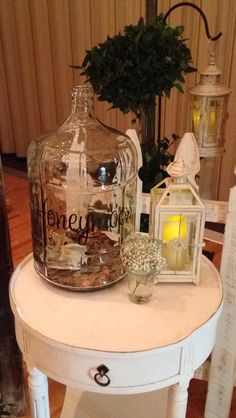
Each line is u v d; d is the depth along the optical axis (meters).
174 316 0.89
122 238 1.00
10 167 3.52
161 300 0.94
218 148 1.49
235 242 1.07
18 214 2.67
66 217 0.96
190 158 1.05
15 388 1.36
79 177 0.99
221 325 1.18
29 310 0.90
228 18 2.04
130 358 0.79
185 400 0.90
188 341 0.83
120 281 1.00
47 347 0.84
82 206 0.98
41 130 3.44
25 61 3.21
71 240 0.96
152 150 1.34
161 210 0.93
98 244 0.97
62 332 0.84
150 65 1.14
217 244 1.90
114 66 1.15
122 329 0.85
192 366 0.87
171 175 0.93
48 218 0.96
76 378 0.84
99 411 1.32
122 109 1.23
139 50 1.15
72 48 2.92
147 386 0.84
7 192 2.97
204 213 0.92
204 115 1.43
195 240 0.95
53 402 1.44
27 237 2.41
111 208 0.99
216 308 0.92
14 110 3.48
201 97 1.42
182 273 0.98
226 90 1.44
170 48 1.15
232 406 1.43
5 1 3.10
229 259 1.09
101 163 1.00
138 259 0.88
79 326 0.86
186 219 0.94
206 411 1.34
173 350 0.82
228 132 2.23
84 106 0.98
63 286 0.95
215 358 1.24
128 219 1.03
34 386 0.95
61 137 1.02
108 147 1.02
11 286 0.98
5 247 1.18
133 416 1.29
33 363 0.90
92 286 0.95
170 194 0.94
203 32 2.14
